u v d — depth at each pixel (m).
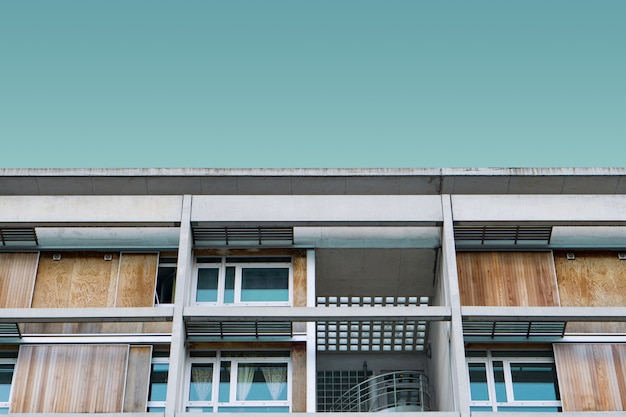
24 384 22.34
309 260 24.28
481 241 24.52
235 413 20.30
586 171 25.25
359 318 22.36
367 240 24.39
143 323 23.23
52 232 24.38
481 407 22.67
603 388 22.58
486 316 22.31
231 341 23.27
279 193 25.56
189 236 23.62
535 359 23.41
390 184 25.39
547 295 23.80
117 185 25.55
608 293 23.84
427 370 28.28
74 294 23.62
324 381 28.47
